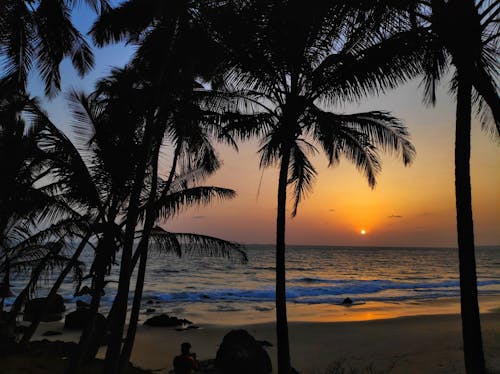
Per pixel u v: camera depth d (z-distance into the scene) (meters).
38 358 10.20
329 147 9.95
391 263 97.94
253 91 9.23
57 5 10.35
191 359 9.10
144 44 10.34
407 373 10.24
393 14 6.04
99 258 8.45
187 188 9.70
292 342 16.17
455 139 6.83
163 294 33.94
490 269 77.31
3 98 9.36
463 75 6.55
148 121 8.64
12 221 9.41
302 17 6.53
